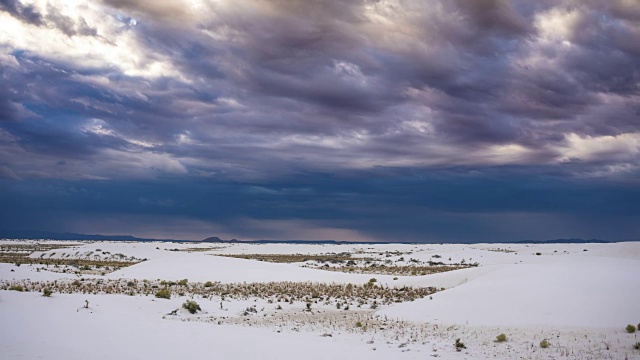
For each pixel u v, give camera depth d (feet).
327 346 69.15
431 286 145.59
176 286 154.20
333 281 169.68
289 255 410.93
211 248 527.40
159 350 59.57
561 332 75.92
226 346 64.85
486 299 96.89
